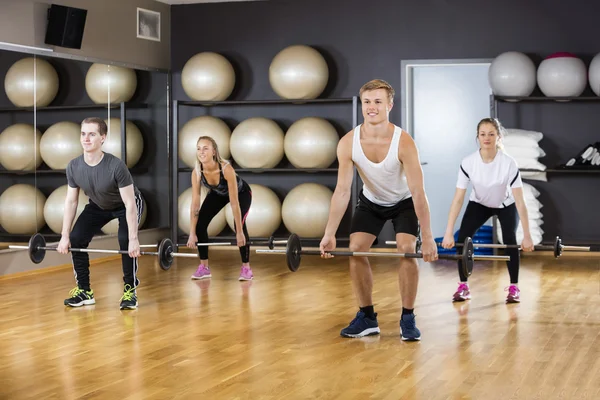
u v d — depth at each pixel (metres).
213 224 8.70
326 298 5.82
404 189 4.26
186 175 9.38
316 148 8.45
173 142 8.76
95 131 5.07
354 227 4.41
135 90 8.70
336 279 6.78
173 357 4.06
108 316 5.16
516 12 8.62
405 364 3.88
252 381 3.60
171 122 9.32
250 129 8.59
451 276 6.89
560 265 7.56
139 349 4.25
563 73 8.11
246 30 9.17
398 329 4.69
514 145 8.22
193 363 3.94
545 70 8.19
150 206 8.95
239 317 5.11
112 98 8.32
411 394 3.38
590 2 8.49
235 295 5.97
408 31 8.82
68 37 7.52
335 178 8.93
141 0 8.80
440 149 9.32
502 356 4.03
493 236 8.12
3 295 6.03
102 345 4.35
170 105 9.30
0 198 6.92
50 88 7.46
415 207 4.13
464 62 8.73
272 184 9.09
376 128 4.03
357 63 8.93
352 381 3.59
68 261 7.71
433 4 8.76
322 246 4.26
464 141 9.27
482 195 5.48
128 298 5.41
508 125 8.67
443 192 9.36
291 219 8.46
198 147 6.26
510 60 8.23
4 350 4.25
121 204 5.39
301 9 9.03
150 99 8.96
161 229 9.14
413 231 4.30
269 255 8.48
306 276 6.97
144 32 8.84
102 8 8.19
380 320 4.96
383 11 8.86
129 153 8.57
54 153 7.48
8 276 6.97
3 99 6.98
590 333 4.57
